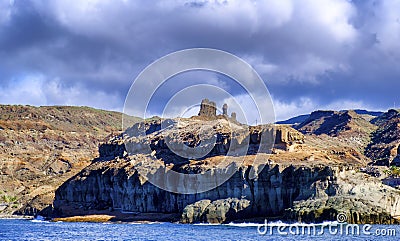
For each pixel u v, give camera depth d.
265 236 167.88
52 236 190.62
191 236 175.12
